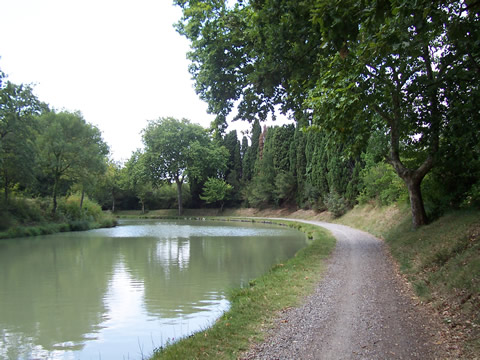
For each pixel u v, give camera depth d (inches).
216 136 601.9
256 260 627.2
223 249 780.6
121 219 2401.6
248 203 2373.3
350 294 302.8
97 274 515.8
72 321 313.9
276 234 1135.0
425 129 555.5
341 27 210.4
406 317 232.7
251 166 2458.2
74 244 901.2
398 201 797.9
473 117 478.9
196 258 657.0
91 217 1560.0
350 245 644.1
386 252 536.7
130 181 2495.1
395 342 191.0
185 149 2347.4
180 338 245.3
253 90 516.4
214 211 2536.9
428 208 623.2
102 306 356.8
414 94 536.1
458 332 196.1
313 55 418.3
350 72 333.1
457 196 578.2
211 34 502.9
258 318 247.1
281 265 478.9
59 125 1339.8
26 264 604.7
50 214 1350.9
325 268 430.3
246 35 474.3
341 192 1449.3
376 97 388.8
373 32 246.5
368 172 1130.7
